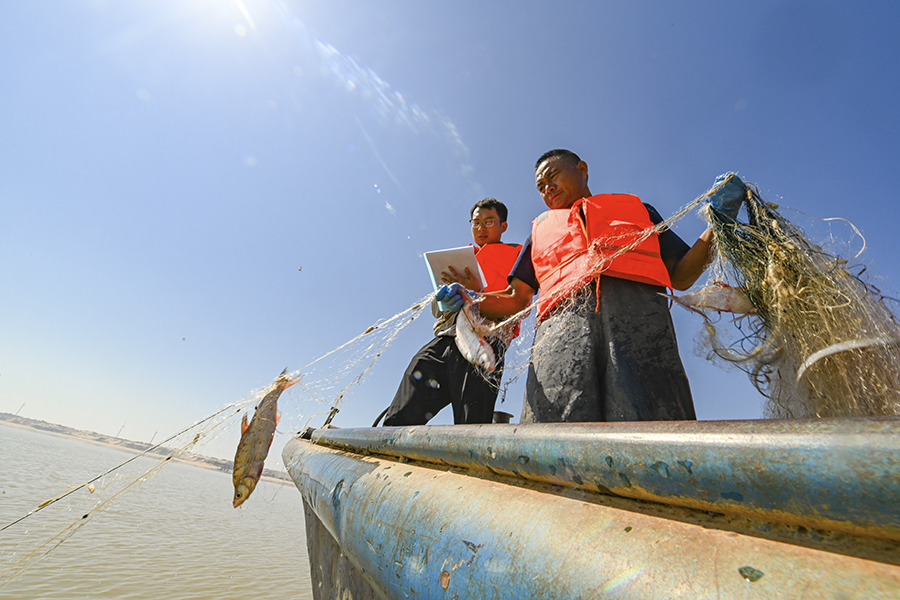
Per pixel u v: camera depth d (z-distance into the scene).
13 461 38.06
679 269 1.73
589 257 1.61
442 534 0.74
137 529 23.64
